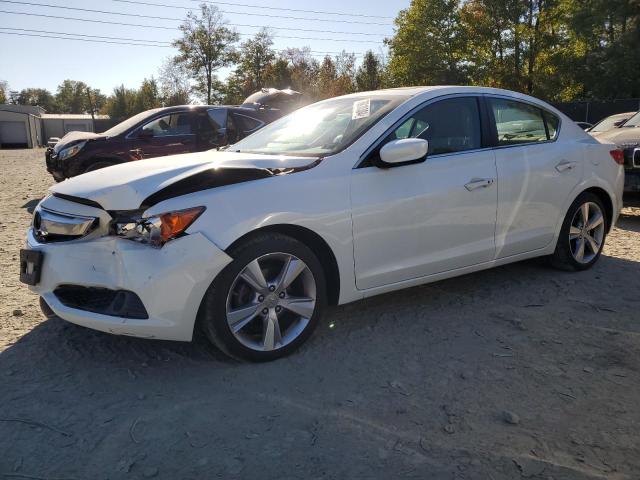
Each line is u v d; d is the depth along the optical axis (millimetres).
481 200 4023
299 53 58719
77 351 3363
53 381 3010
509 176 4199
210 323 3029
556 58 37156
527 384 2984
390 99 3990
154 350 3373
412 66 42938
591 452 2395
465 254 4008
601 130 9633
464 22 41281
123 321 2881
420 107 3865
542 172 4426
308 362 3236
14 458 2352
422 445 2445
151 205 2975
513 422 2613
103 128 43469
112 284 2908
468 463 2320
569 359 3275
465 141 4062
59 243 3123
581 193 4805
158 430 2557
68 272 3053
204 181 3139
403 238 3650
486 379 3037
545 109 4703
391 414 2693
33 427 2574
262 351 3184
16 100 115562
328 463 2322
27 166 20031
